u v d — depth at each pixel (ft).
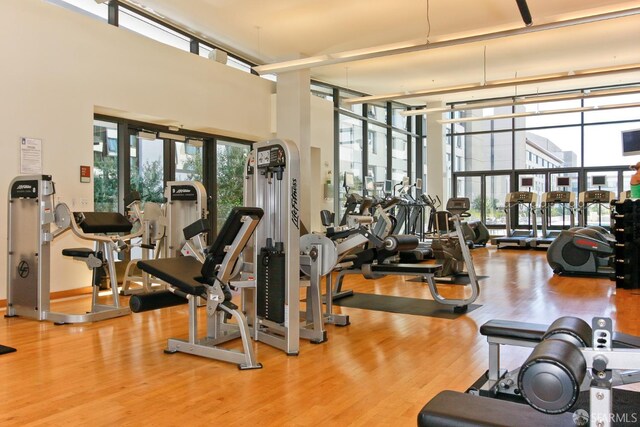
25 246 14.97
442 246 21.18
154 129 23.27
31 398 8.63
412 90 37.42
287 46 26.71
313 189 31.53
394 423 7.64
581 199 35.81
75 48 18.40
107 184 21.20
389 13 22.25
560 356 3.81
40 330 13.50
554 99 29.45
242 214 10.03
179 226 18.15
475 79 34.91
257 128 27.48
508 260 30.94
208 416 7.89
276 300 11.80
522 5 16.98
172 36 24.21
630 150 26.12
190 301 11.26
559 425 4.78
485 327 8.80
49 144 17.63
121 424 7.59
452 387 9.19
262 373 10.00
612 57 30.27
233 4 21.01
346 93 36.55
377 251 16.90
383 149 40.19
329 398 8.66
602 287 20.53
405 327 13.99
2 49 16.29
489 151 43.34
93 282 15.72
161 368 10.30
